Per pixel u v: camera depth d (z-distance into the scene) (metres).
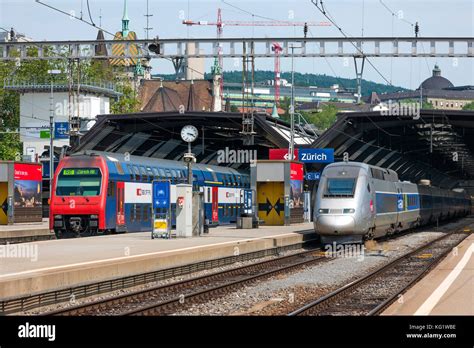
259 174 65.62
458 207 121.50
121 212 54.53
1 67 140.62
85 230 52.22
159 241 44.00
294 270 35.38
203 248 37.16
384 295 26.38
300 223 71.00
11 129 145.38
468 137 103.31
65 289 24.97
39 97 134.50
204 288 29.41
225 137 96.56
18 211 66.19
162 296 26.75
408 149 115.69
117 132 88.25
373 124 86.81
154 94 193.25
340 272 34.44
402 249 48.28
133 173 56.50
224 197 74.50
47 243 42.34
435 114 80.88
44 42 56.19
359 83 55.47
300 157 79.88
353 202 48.16
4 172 65.06
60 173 52.50
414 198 71.31
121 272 29.09
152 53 55.28
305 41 54.78
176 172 64.50
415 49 54.41
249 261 41.06
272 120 84.50
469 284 26.70
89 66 144.88
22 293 23.06
